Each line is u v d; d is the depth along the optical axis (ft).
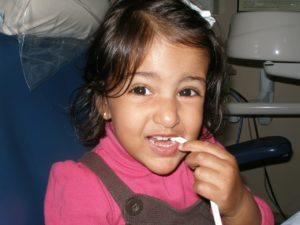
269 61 3.76
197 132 2.16
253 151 3.10
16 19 2.21
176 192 2.43
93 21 2.69
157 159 2.11
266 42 3.59
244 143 3.25
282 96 5.11
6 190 1.90
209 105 2.70
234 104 4.04
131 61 2.03
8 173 1.95
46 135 2.34
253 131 5.35
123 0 2.37
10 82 2.17
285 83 5.07
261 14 3.64
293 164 5.35
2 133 1.99
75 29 2.62
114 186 2.29
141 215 2.29
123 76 2.06
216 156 2.13
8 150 1.99
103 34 2.27
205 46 2.16
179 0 2.33
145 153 2.10
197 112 2.12
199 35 2.14
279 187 5.45
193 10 2.30
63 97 2.59
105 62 2.19
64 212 2.16
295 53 3.58
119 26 2.17
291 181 5.40
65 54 2.69
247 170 5.48
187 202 2.47
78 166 2.33
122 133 2.12
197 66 2.09
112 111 2.21
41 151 2.25
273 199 5.48
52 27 2.41
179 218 2.38
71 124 2.56
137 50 2.02
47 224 2.12
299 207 5.43
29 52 2.33
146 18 2.14
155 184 2.39
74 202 2.19
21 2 2.19
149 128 2.03
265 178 5.46
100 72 2.26
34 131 2.25
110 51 2.16
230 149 3.15
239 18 3.78
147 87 2.03
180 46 2.04
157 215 2.33
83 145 2.61
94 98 2.49
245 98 5.15
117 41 2.13
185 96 2.10
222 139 5.12
